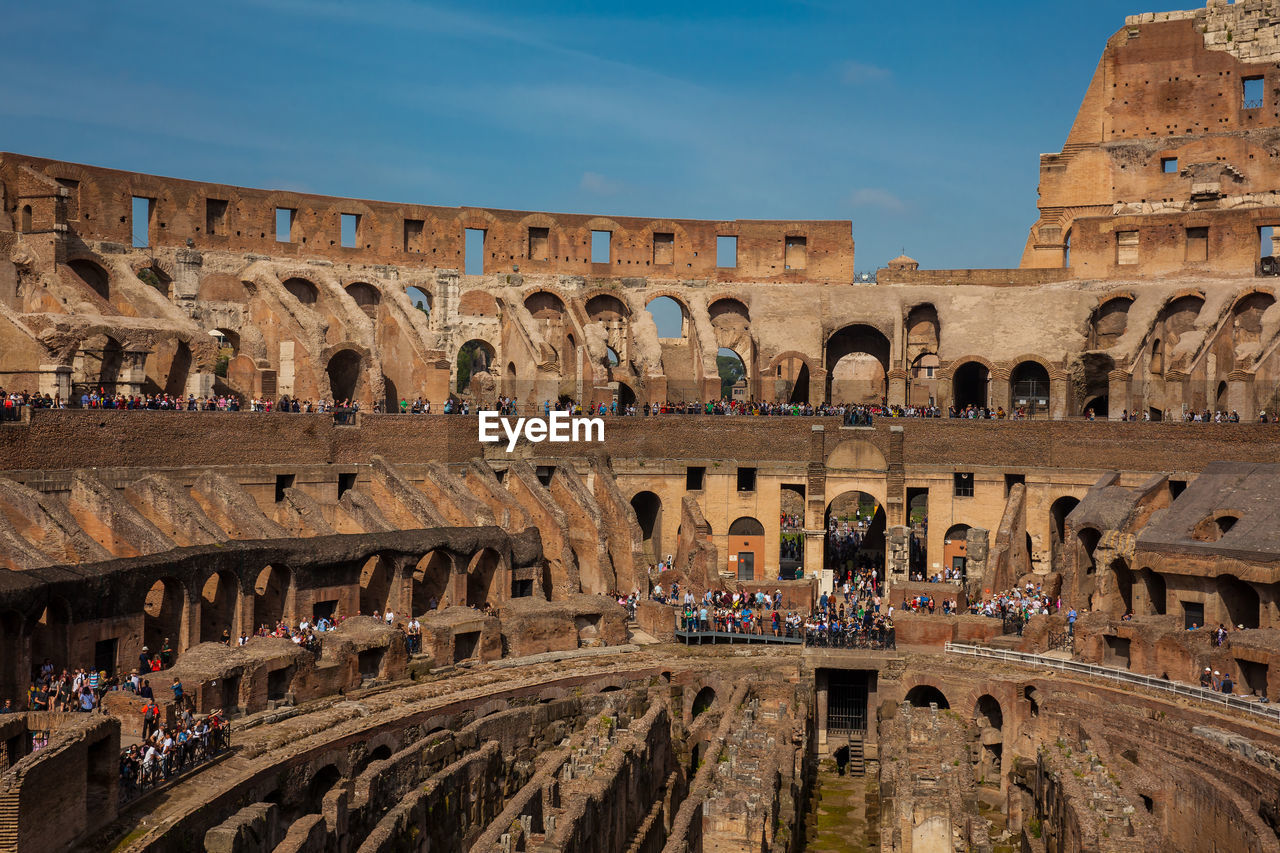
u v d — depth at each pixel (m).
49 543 51.66
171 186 80.75
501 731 56.28
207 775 43.91
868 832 54.53
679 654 67.12
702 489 86.44
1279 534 63.09
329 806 41.94
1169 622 63.28
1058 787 47.75
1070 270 95.69
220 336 82.12
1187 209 97.88
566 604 68.12
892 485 84.31
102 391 69.25
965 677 64.12
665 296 96.62
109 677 50.00
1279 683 57.03
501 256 94.12
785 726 56.03
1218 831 46.38
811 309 93.94
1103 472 80.81
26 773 34.53
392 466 72.69
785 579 81.62
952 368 89.56
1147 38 99.12
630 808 48.09
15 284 71.31
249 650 52.16
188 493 61.81
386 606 65.00
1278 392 80.69
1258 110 95.88
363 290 90.12
